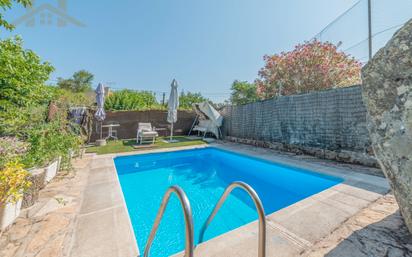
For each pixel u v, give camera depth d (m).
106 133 9.62
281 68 9.42
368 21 4.39
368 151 4.53
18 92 4.03
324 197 2.79
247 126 8.74
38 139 3.58
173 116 9.41
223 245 1.74
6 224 1.99
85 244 1.78
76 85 23.20
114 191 3.11
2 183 1.94
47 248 1.71
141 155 6.46
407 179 1.56
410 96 1.53
